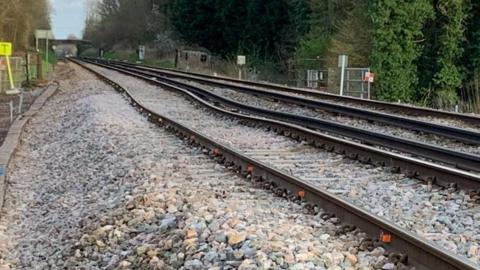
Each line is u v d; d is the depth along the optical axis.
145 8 100.31
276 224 6.93
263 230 6.55
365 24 43.00
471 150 13.12
